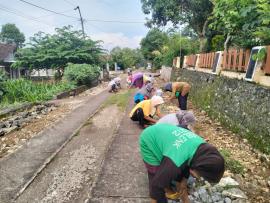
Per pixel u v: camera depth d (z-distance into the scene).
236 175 4.47
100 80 27.72
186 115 3.99
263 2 5.57
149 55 44.81
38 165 5.14
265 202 3.79
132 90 17.12
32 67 25.11
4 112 10.32
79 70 20.53
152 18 22.80
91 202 3.75
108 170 4.68
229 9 6.29
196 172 2.22
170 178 2.30
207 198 3.72
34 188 4.26
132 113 7.38
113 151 5.56
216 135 6.76
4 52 29.23
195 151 2.26
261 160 5.16
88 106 11.60
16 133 7.69
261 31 5.73
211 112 8.84
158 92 7.37
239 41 8.02
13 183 4.45
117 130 7.12
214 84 9.11
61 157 5.45
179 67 18.34
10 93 15.13
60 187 4.26
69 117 9.34
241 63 7.21
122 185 4.17
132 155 5.31
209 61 10.62
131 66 60.06
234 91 7.26
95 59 26.66
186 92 7.87
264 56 5.98
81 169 4.85
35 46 25.53
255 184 4.28
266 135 5.29
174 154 2.33
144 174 4.51
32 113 10.85
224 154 5.19
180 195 3.20
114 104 11.48
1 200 3.95
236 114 6.90
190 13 20.77
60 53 23.98
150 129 2.86
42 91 15.79
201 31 20.88
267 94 5.50
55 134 7.21
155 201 2.51
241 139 6.29
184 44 22.73
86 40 26.34
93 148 5.88
